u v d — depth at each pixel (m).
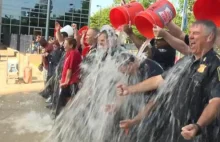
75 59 5.61
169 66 3.83
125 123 3.22
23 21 41.53
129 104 3.61
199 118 2.39
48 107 7.47
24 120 6.44
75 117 4.53
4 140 5.27
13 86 10.53
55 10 42.16
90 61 4.86
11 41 34.75
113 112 3.75
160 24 3.44
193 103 2.57
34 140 5.29
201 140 2.56
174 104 2.79
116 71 3.93
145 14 3.47
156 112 3.13
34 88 10.20
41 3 41.56
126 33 4.15
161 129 3.04
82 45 6.50
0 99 8.45
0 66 16.44
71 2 42.66
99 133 3.92
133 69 3.71
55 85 6.96
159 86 3.03
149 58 3.78
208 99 2.48
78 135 4.38
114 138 3.72
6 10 40.81
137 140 3.31
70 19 42.88
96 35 4.96
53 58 7.74
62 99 5.71
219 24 3.02
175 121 2.81
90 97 4.31
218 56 2.53
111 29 4.29
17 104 7.91
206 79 2.48
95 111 4.12
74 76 5.61
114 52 4.13
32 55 17.11
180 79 2.77
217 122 2.53
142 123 3.20
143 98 3.44
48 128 5.95
